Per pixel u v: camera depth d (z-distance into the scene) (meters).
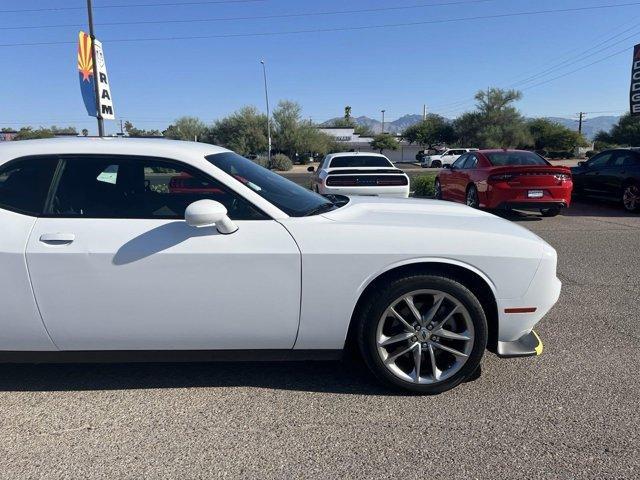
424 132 71.31
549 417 3.04
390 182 10.03
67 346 3.22
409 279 3.16
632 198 11.29
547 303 3.30
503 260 3.20
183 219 3.18
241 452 2.75
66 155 3.27
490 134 59.31
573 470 2.57
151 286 3.09
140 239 3.09
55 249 3.05
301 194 3.66
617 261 6.80
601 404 3.17
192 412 3.14
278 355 3.33
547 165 10.33
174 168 3.27
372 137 79.56
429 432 2.90
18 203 3.18
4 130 54.06
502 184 9.98
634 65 15.12
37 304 3.10
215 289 3.11
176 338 3.21
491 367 3.69
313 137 58.50
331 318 3.19
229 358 3.32
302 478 2.54
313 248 3.12
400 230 3.22
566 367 3.67
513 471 2.57
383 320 3.21
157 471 2.60
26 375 3.63
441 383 3.28
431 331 3.26
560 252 7.37
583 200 13.84
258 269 3.10
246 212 3.22
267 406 3.20
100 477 2.56
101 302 3.10
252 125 57.00
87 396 3.35
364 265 3.13
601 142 61.56
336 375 3.60
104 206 3.21
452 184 12.42
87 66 11.80
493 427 2.94
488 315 3.39
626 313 4.78
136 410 3.17
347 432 2.91
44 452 2.76
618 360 3.78
